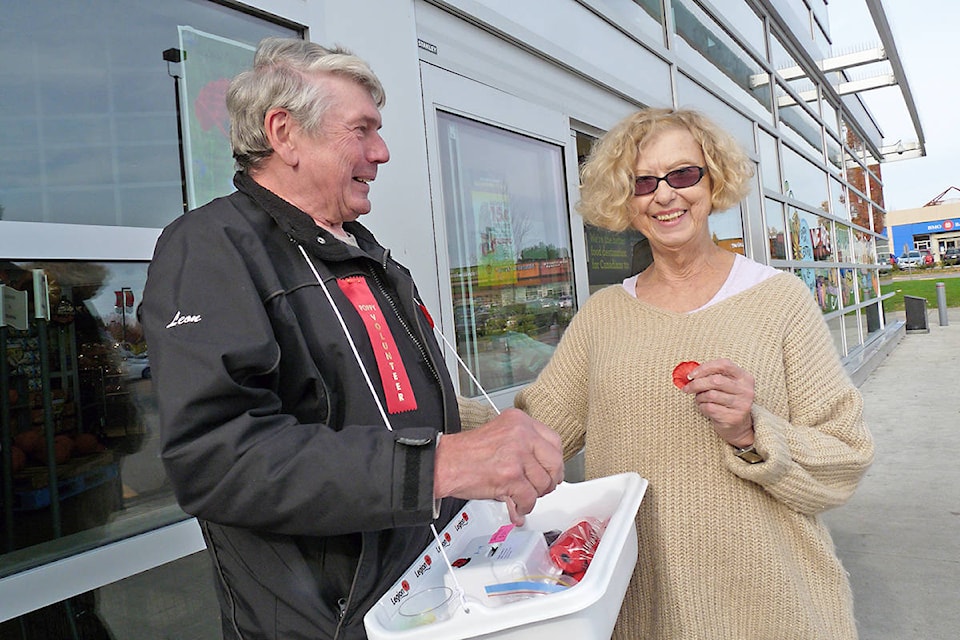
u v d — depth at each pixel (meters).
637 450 1.53
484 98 2.96
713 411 1.34
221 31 1.88
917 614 3.04
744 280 1.60
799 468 1.36
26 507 1.50
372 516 0.94
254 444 0.94
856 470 1.43
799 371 1.50
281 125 1.19
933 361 10.45
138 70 1.70
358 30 2.26
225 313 1.02
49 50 1.55
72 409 1.57
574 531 1.24
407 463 0.96
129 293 1.67
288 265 1.18
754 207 6.43
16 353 1.49
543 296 3.44
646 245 4.47
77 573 1.50
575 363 1.76
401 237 2.40
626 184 1.62
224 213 1.15
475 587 1.07
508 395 3.11
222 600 1.17
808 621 1.42
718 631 1.45
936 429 6.31
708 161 1.61
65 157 1.56
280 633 1.10
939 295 16.20
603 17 3.92
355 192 1.26
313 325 1.15
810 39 8.80
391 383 1.22
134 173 1.68
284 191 1.23
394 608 1.00
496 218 3.11
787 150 7.79
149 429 1.70
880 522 4.15
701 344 1.51
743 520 1.45
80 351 1.58
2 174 1.47
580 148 3.82
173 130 1.76
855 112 12.16
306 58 1.21
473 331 2.94
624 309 1.69
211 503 0.95
